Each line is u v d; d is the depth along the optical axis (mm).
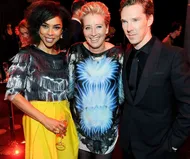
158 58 1576
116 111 1894
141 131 1685
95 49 1803
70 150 1840
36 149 1720
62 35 1839
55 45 1826
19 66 1661
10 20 8664
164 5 9180
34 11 1679
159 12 9289
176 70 1531
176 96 1577
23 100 1652
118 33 8469
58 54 1787
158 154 1697
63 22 1765
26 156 1759
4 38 6129
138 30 1548
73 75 1860
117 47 1861
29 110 1651
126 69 1729
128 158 1857
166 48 1587
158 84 1571
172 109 1662
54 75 1739
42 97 1716
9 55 6184
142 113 1652
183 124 1577
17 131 3766
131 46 1757
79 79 1848
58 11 1703
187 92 1531
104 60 1822
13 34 6262
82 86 1848
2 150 3189
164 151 1683
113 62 1828
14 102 1667
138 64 1637
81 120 1887
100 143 1901
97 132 1879
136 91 1646
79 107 1874
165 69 1555
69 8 8641
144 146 1704
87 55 1828
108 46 1855
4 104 4902
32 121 1728
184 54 1577
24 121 1789
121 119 1819
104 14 1719
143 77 1592
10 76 1669
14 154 3096
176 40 7965
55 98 1748
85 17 1716
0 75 5438
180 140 1623
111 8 8688
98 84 1825
